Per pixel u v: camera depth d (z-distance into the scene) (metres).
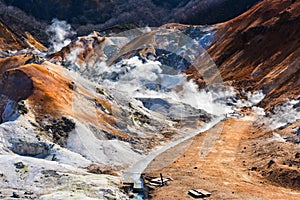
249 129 51.53
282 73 67.31
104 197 30.02
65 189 31.09
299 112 49.72
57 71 51.41
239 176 36.06
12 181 32.31
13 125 40.06
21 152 38.44
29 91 45.16
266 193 32.28
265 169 36.91
